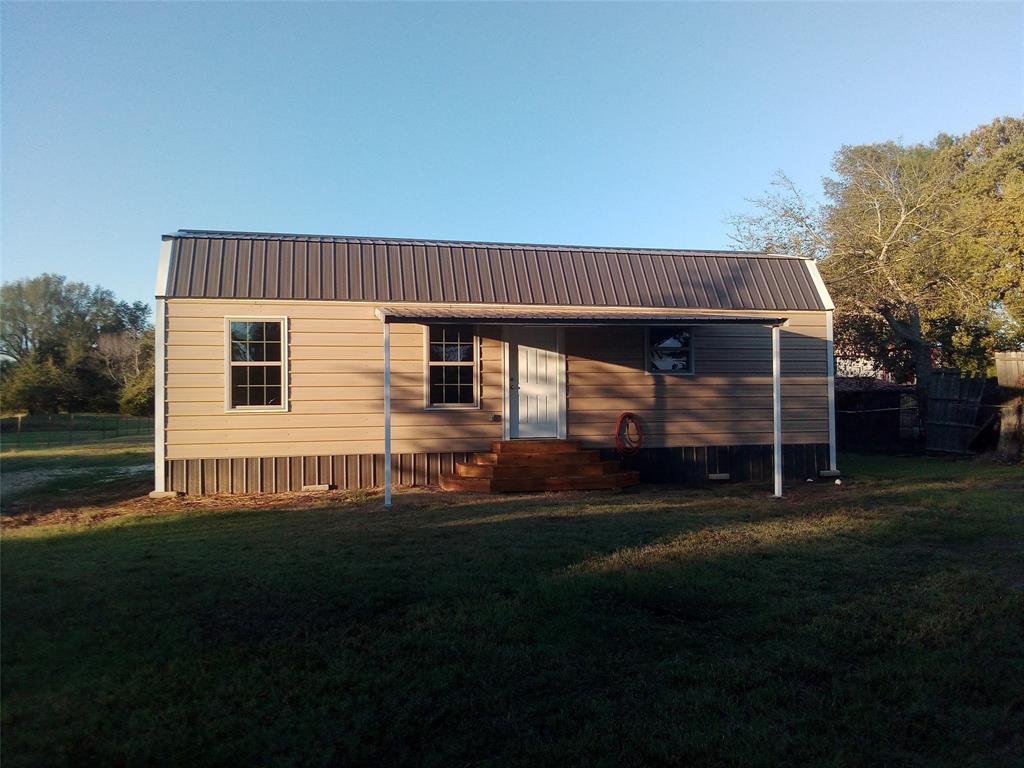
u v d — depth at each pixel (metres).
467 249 14.28
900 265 21.23
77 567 7.18
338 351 13.08
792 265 15.82
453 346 13.64
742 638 5.50
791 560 7.64
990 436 20.19
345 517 10.23
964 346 23.05
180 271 12.70
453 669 4.84
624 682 4.73
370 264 13.59
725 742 4.02
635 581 6.71
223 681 4.63
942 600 6.32
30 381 32.69
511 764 3.82
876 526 9.42
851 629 5.62
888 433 23.97
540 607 6.01
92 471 15.92
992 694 4.61
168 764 3.75
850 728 4.18
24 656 4.95
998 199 20.75
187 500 12.00
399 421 13.31
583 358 14.21
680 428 14.59
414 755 3.89
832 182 29.66
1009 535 8.97
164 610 5.86
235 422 12.65
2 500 12.03
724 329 14.88
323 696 4.48
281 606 5.99
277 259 13.23
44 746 3.87
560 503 11.37
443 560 7.48
